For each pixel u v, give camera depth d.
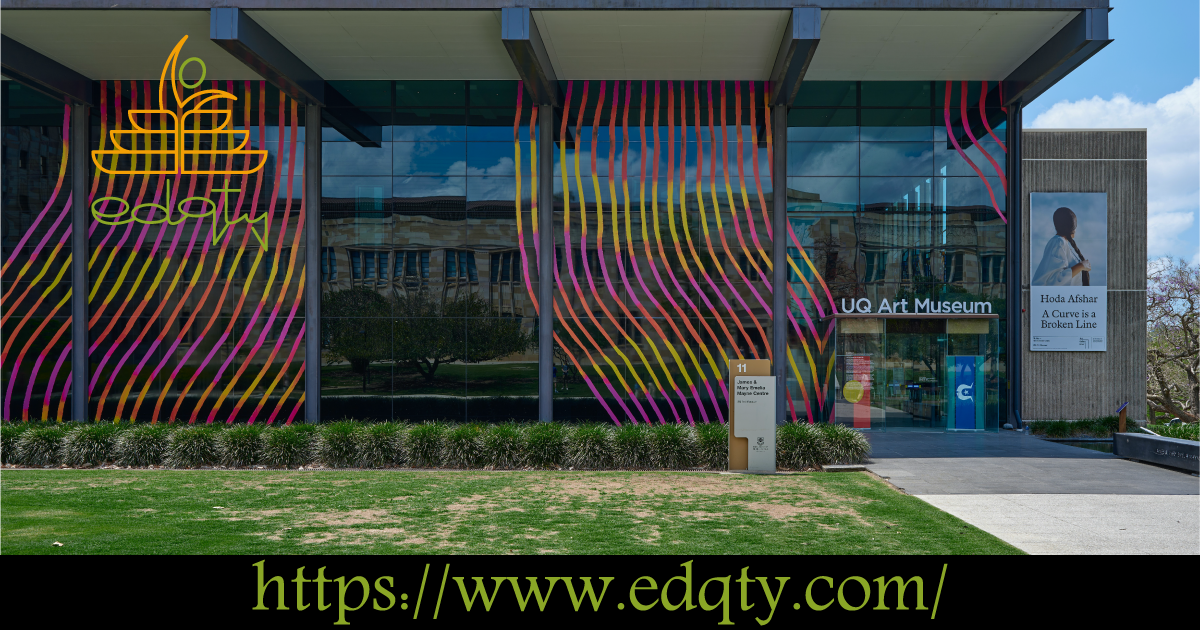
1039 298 19.34
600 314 18.44
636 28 15.66
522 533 7.91
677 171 18.64
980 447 15.30
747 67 17.80
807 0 14.55
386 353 18.53
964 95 19.05
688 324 18.42
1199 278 26.17
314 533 7.85
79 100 18.42
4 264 18.59
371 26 15.71
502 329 18.48
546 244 18.53
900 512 9.02
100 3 14.66
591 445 12.59
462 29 15.88
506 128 18.78
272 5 14.68
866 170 18.89
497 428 13.28
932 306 18.80
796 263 18.70
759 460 12.06
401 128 18.88
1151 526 8.30
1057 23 15.45
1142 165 19.61
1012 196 19.09
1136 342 19.42
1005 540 7.68
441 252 18.66
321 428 13.64
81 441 12.91
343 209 18.77
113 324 18.55
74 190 18.70
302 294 18.59
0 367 18.45
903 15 15.05
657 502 9.59
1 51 16.02
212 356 18.48
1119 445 13.74
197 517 8.61
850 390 18.88
